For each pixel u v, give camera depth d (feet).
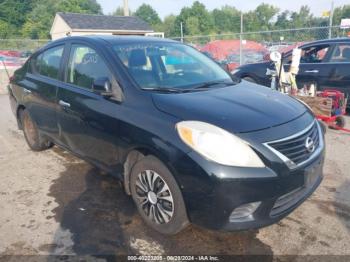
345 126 20.38
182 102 9.39
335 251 8.90
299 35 48.16
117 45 11.85
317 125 10.47
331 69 22.22
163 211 9.31
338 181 12.86
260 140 8.25
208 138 8.17
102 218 10.63
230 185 7.93
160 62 11.80
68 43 13.38
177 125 8.64
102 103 10.77
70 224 10.35
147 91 10.03
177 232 9.22
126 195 12.02
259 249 9.04
